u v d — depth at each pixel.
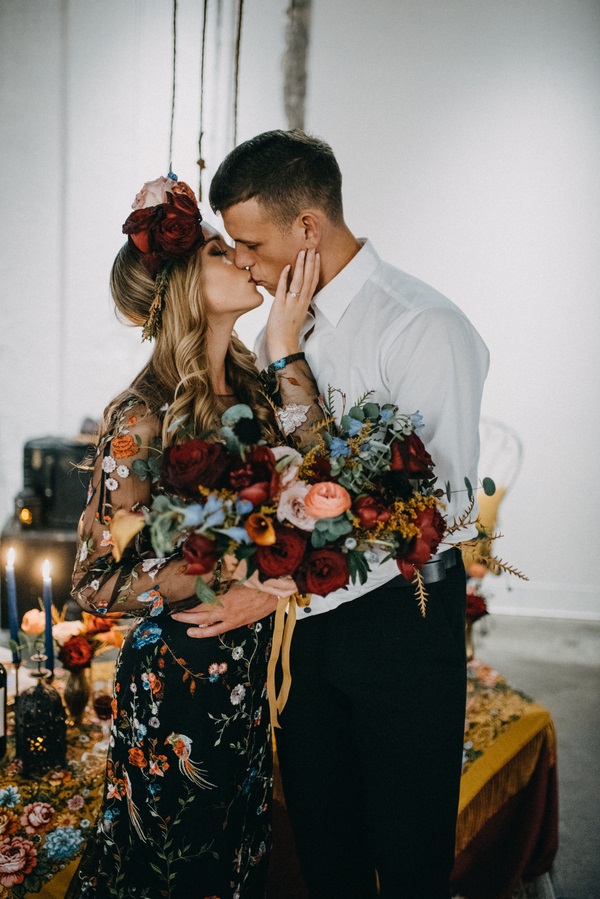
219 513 1.10
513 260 4.16
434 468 1.44
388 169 4.20
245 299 1.50
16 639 1.76
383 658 1.48
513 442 4.27
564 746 2.86
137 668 1.44
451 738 1.50
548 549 4.33
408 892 1.57
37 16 4.34
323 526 1.13
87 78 4.39
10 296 4.60
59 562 3.42
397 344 1.46
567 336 4.17
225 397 1.58
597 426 4.21
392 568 1.43
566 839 2.29
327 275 1.54
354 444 1.24
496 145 4.10
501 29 4.01
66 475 3.48
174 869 1.46
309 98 4.23
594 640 3.99
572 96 4.01
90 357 4.65
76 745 1.83
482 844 1.89
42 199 4.51
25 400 4.68
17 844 1.55
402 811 1.53
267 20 4.20
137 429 1.39
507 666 3.62
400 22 4.08
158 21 4.30
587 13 3.93
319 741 1.61
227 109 4.33
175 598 1.36
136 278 1.50
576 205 4.08
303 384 1.48
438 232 4.21
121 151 4.45
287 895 1.87
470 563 2.25
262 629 1.49
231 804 1.48
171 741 1.42
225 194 1.48
